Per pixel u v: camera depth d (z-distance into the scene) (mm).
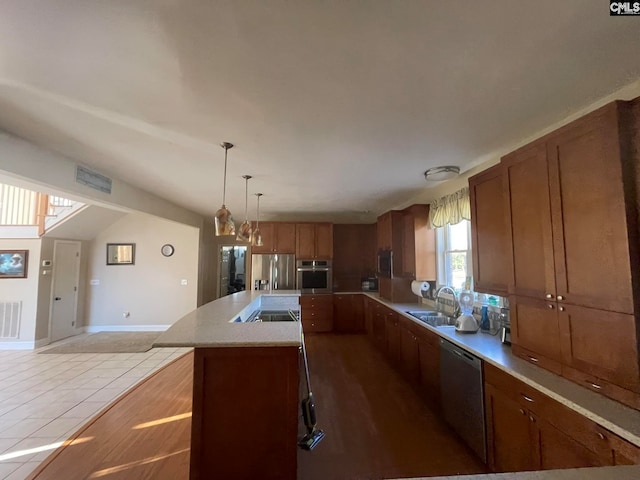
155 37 1333
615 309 1419
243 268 8367
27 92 1807
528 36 1328
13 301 5406
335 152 2812
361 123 2211
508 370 1897
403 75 1627
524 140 2516
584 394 1519
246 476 1845
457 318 3203
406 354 3865
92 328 6566
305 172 3475
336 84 1710
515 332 2133
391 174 3545
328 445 2521
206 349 1878
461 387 2506
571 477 808
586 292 1562
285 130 2328
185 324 2324
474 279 2633
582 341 1596
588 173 1549
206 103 1921
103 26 1267
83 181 3242
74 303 6270
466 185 3475
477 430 2273
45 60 1503
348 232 7289
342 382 3807
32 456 2414
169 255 6801
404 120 2162
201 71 1587
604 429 1300
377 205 5633
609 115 1443
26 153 2564
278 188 4266
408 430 2738
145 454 2371
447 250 4078
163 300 6738
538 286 1895
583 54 1456
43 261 5559
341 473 2191
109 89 1768
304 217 7078
